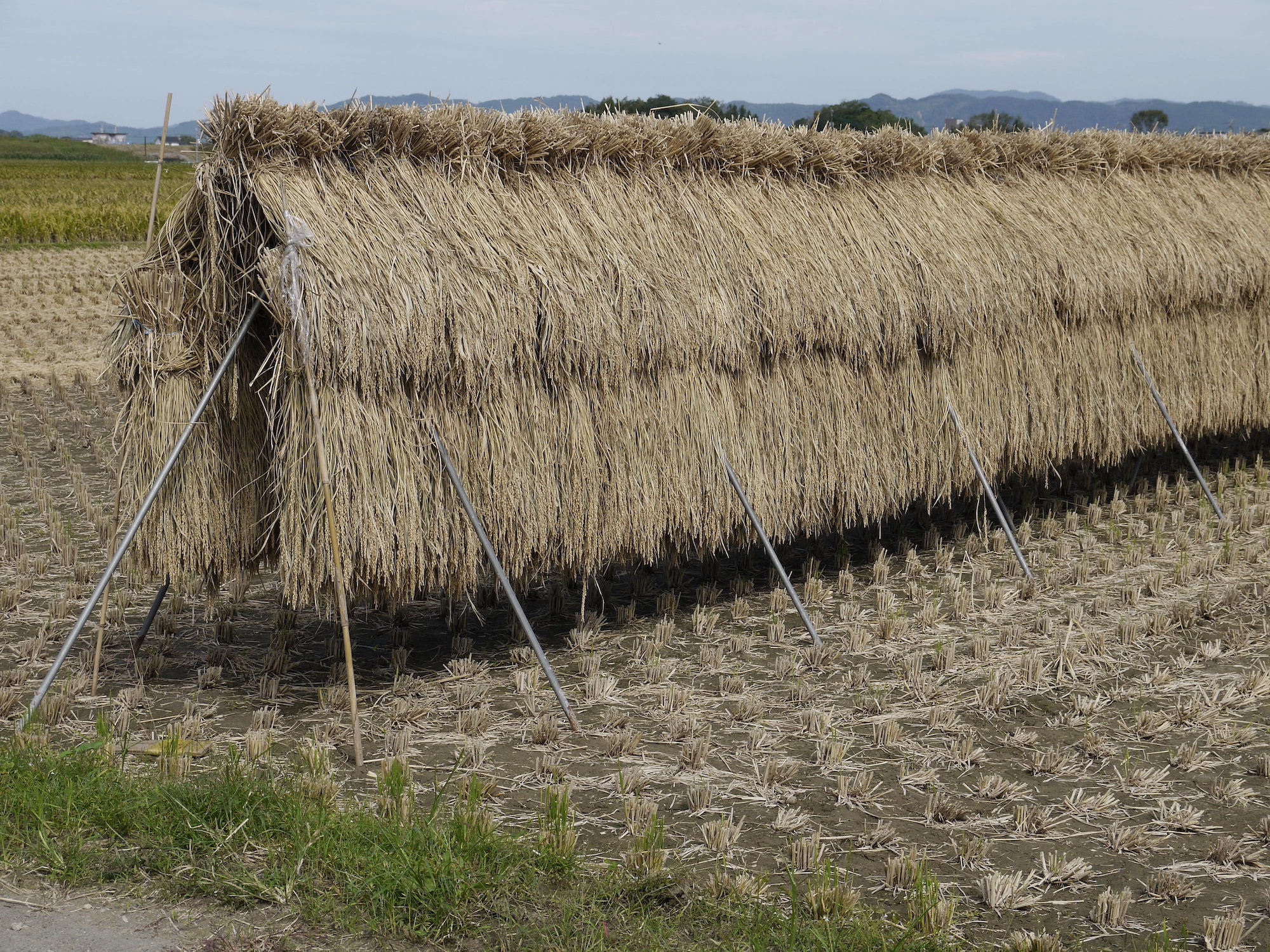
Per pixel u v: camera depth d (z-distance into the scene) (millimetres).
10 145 152625
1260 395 12102
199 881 4188
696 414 7586
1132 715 6336
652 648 7230
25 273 27188
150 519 6496
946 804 5133
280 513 5988
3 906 4039
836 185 8867
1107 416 10484
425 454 6285
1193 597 8367
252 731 5723
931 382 9062
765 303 7840
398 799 4750
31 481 10805
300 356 5773
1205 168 12273
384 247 6156
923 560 9484
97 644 6496
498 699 6539
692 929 4062
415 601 8375
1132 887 4539
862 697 6496
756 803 5250
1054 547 9773
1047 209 10148
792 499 8273
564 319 6750
